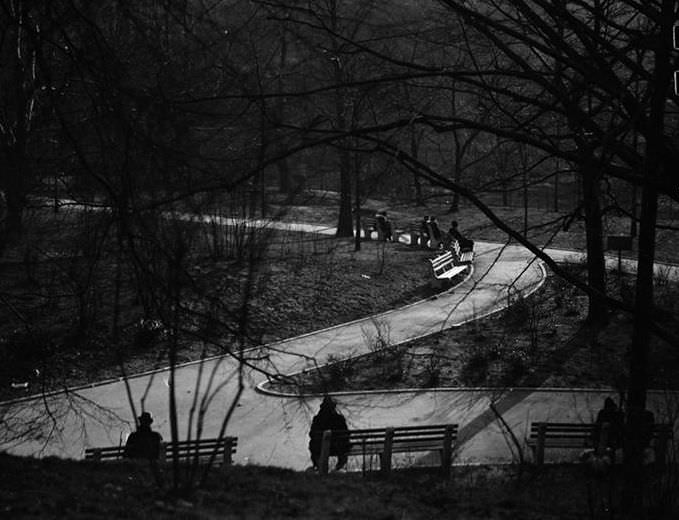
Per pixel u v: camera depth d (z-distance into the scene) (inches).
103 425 737.6
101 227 434.6
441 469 622.2
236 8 414.0
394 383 892.6
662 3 350.6
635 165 381.4
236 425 759.1
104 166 400.8
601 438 603.5
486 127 369.1
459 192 364.2
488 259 1541.6
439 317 1139.9
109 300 935.7
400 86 451.5
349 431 612.4
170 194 385.1
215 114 378.6
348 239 1686.8
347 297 1200.8
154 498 369.4
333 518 381.7
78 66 398.0
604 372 927.7
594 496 527.5
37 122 569.9
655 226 379.6
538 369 933.2
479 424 770.2
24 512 326.0
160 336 936.3
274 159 357.1
